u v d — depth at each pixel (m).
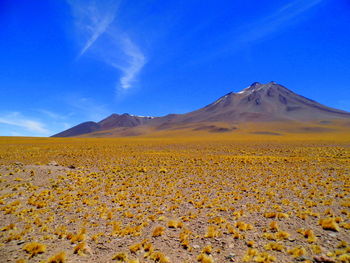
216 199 10.69
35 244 5.77
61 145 48.00
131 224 7.68
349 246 5.58
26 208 9.16
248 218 8.04
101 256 5.46
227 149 39.41
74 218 8.21
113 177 16.44
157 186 13.72
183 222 7.86
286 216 8.02
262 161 23.81
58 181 14.14
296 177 15.54
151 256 5.38
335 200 9.98
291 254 5.38
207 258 5.16
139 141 68.75
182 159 26.64
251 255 5.32
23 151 34.16
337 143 44.84
